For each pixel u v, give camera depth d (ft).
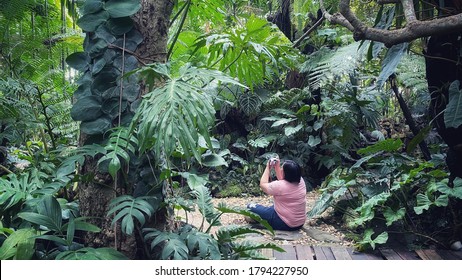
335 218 14.23
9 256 5.88
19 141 10.25
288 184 13.09
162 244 7.09
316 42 19.19
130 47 6.97
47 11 11.77
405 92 18.66
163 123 5.45
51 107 10.16
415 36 6.15
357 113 17.37
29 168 8.23
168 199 7.38
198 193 8.18
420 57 14.40
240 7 19.98
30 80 10.07
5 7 9.59
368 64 17.20
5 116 9.31
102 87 6.89
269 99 20.48
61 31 12.16
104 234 7.01
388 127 21.89
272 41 10.19
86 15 6.92
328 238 12.30
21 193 6.97
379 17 9.55
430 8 9.40
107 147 6.10
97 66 6.88
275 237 12.42
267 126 21.31
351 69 13.00
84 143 6.91
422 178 11.87
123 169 6.80
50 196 6.37
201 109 6.01
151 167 6.72
